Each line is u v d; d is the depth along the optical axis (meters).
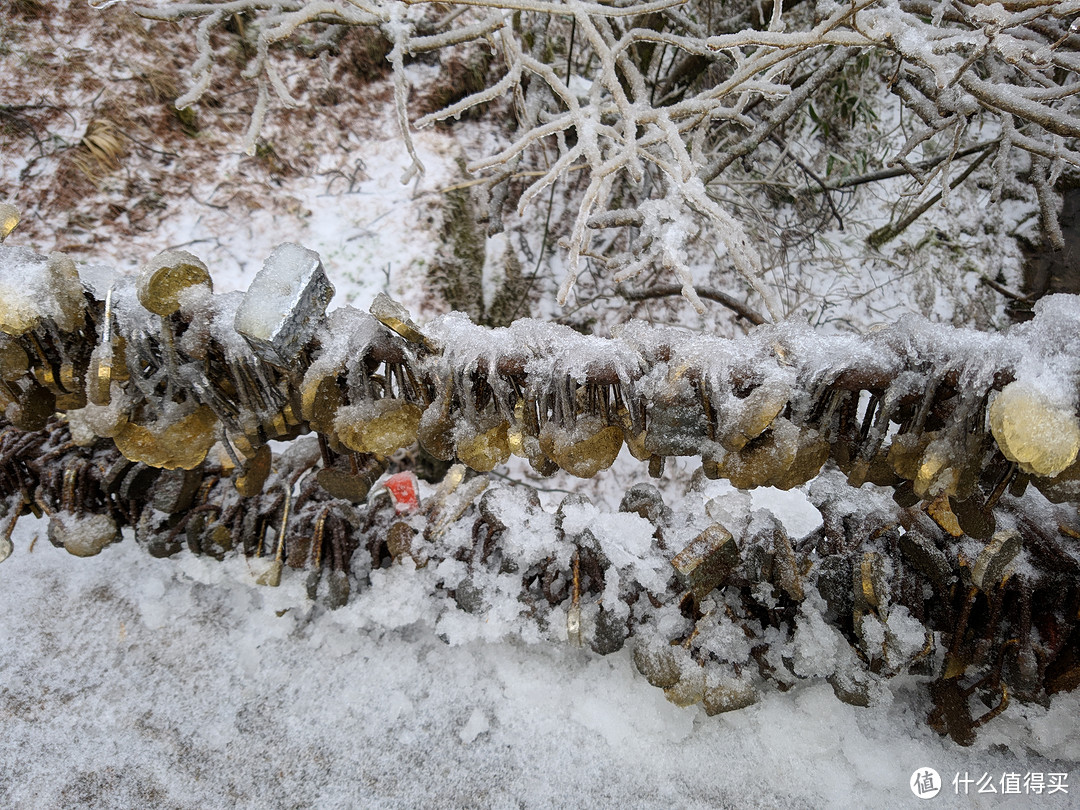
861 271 4.48
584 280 3.76
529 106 3.18
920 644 1.17
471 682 1.41
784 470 0.98
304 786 1.27
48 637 1.52
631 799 1.24
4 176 2.86
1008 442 0.83
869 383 0.96
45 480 1.48
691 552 1.10
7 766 1.30
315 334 1.09
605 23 2.73
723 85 2.12
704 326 3.43
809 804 1.23
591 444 1.08
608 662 1.41
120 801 1.25
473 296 3.29
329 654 1.47
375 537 1.40
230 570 1.47
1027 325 0.94
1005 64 2.57
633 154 1.88
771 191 4.54
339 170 3.33
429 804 1.24
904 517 1.26
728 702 1.20
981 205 4.72
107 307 1.05
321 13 2.21
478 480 1.39
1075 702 1.28
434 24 3.61
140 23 3.19
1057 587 1.18
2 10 3.00
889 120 4.78
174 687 1.42
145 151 3.07
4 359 1.11
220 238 3.04
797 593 1.14
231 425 1.14
